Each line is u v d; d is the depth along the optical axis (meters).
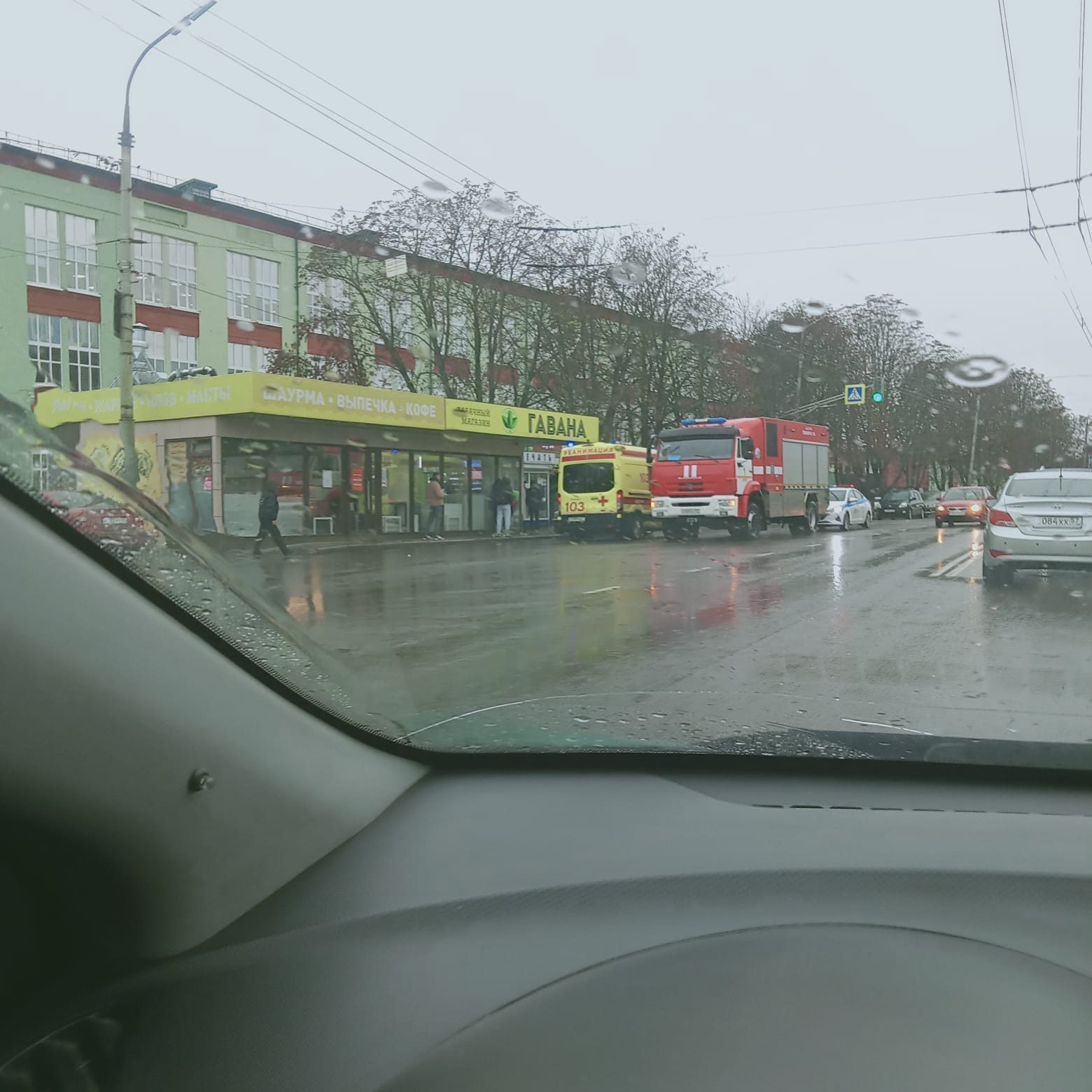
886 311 44.22
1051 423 46.56
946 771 2.88
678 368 35.69
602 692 6.02
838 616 10.12
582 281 32.66
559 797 2.67
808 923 1.97
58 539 1.58
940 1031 1.60
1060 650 7.77
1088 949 1.89
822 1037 1.58
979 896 2.10
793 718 3.65
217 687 1.87
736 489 23.80
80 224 27.33
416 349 33.62
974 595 12.07
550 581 14.83
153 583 1.78
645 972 1.77
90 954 1.63
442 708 4.72
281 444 25.39
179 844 1.70
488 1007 1.66
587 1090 1.45
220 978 1.68
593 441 34.53
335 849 2.16
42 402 7.80
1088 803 2.70
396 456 28.45
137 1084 1.45
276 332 36.34
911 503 45.97
